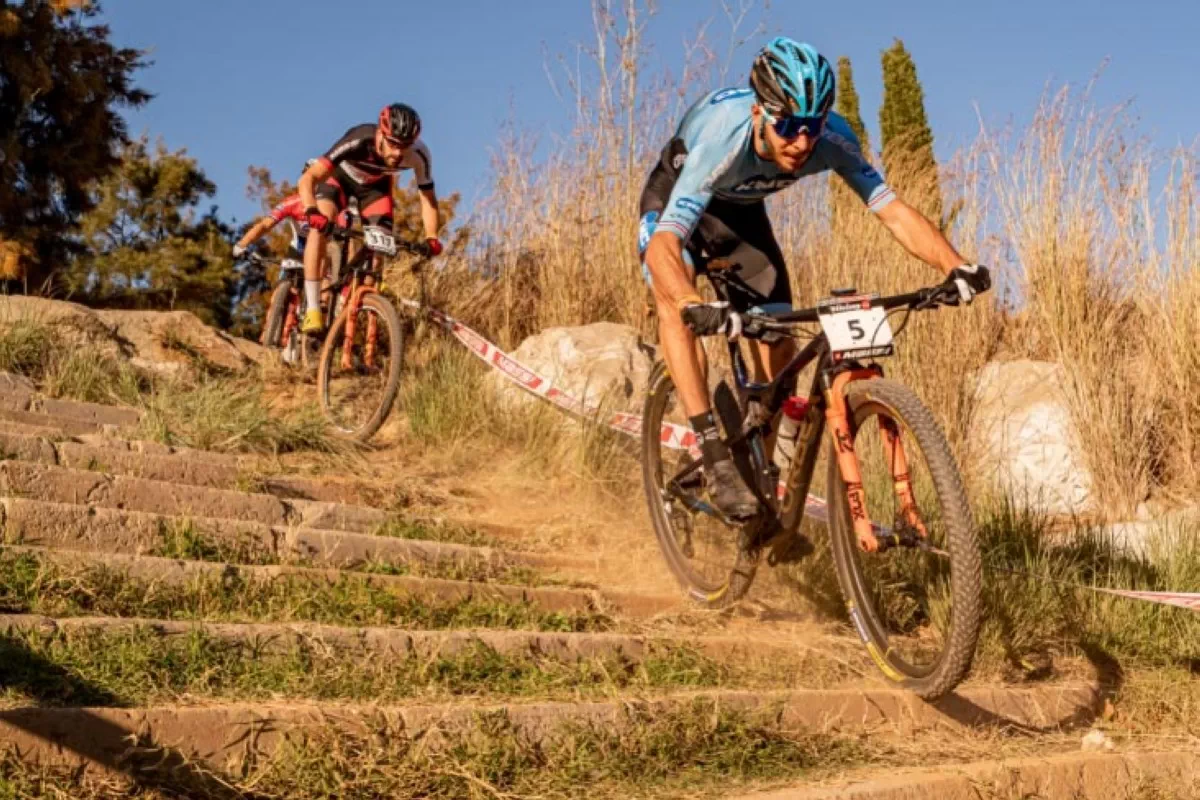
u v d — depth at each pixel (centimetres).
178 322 749
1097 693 386
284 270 754
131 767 233
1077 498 635
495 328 829
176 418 561
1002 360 714
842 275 742
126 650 278
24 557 324
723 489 358
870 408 331
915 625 424
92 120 2103
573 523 513
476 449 612
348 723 259
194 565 343
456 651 319
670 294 353
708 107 372
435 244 665
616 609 402
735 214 391
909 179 766
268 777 241
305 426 594
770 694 317
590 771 268
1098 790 312
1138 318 699
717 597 401
